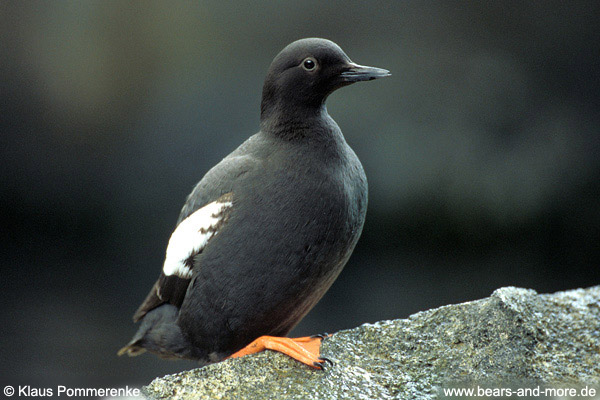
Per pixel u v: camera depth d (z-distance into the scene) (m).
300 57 5.57
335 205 5.43
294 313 5.84
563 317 5.86
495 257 13.64
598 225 13.44
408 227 13.74
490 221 13.57
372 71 5.59
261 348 5.44
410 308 12.37
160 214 14.73
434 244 13.76
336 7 14.25
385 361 5.29
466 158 13.54
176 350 6.20
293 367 5.16
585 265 13.39
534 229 13.61
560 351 5.46
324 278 5.69
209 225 5.62
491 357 5.28
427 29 14.02
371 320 12.05
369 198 13.63
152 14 14.76
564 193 13.54
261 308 5.60
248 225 5.44
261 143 5.74
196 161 14.52
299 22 14.46
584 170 13.52
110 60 14.82
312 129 5.60
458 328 5.51
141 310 6.54
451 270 13.52
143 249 14.60
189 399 4.84
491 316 5.54
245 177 5.53
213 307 5.68
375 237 13.81
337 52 5.62
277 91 5.68
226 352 5.96
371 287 13.11
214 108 14.49
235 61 14.63
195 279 5.75
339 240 5.55
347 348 5.41
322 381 4.99
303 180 5.41
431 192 13.59
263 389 4.91
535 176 13.52
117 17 14.78
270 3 14.52
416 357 5.31
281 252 5.41
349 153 5.81
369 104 13.73
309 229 5.38
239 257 5.48
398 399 4.91
